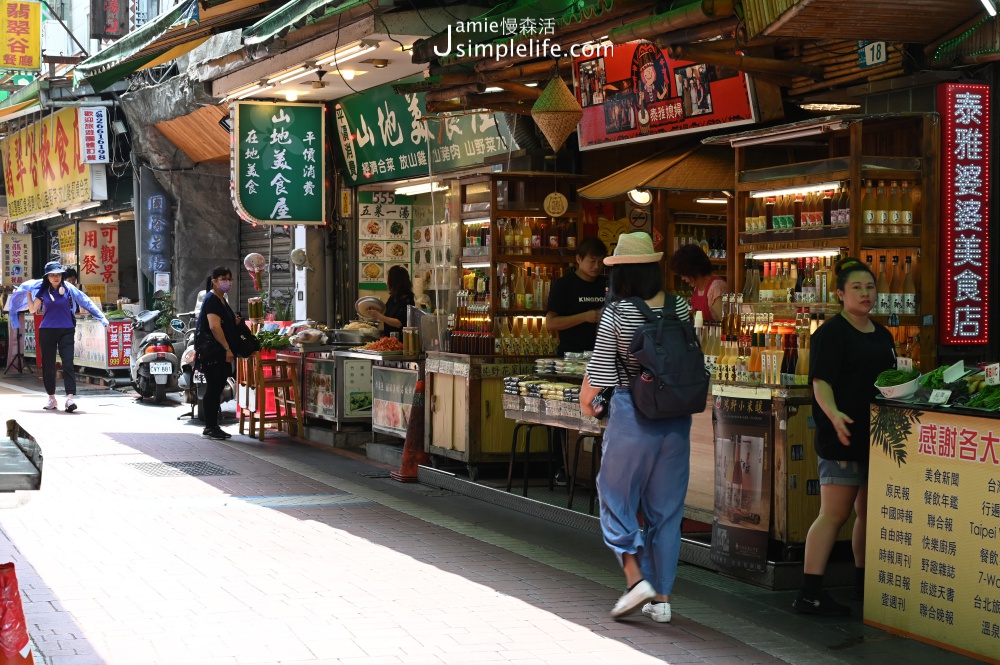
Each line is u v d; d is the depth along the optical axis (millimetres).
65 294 15008
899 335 6641
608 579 6555
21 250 25609
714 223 10234
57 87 18719
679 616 5828
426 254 14945
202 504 8586
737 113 8383
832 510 5844
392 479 10062
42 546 7066
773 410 6336
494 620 5645
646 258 5742
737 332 6973
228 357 12219
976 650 5145
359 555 7000
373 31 10094
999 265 6699
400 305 12258
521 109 9695
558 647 5234
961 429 5199
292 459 11070
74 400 15195
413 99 13180
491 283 9375
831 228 6461
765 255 7035
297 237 15836
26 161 23641
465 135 12508
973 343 6656
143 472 9977
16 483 3293
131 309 19688
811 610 5867
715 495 6711
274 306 17766
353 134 14555
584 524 7902
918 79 6855
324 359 12305
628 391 5695
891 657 5215
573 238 9617
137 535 7434
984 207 6660
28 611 5629
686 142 9414
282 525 7871
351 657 4996
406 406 10695
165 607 5738
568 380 8391
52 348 15000
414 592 6141
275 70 12258
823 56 7730
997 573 5043
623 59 9320
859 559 6152
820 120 6434
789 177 6707
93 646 5090
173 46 11477
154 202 19062
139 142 18906
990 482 5074
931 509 5355
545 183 9562
